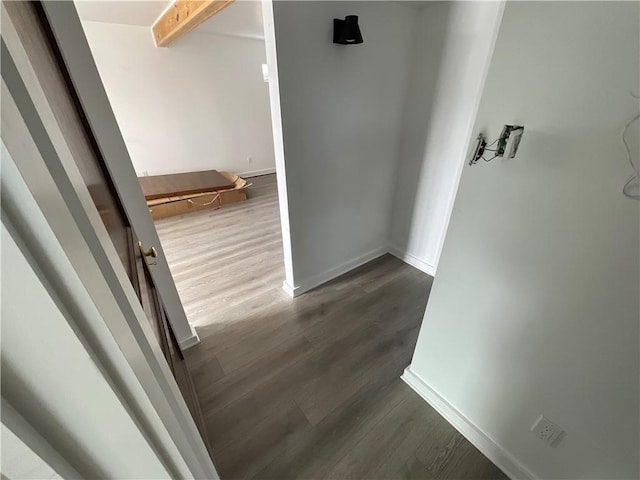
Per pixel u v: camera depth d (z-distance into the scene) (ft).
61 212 0.76
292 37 4.36
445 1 5.32
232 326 6.17
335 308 6.70
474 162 2.73
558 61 2.03
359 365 5.22
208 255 9.12
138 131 14.24
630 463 2.53
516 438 3.46
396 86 6.32
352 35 4.57
